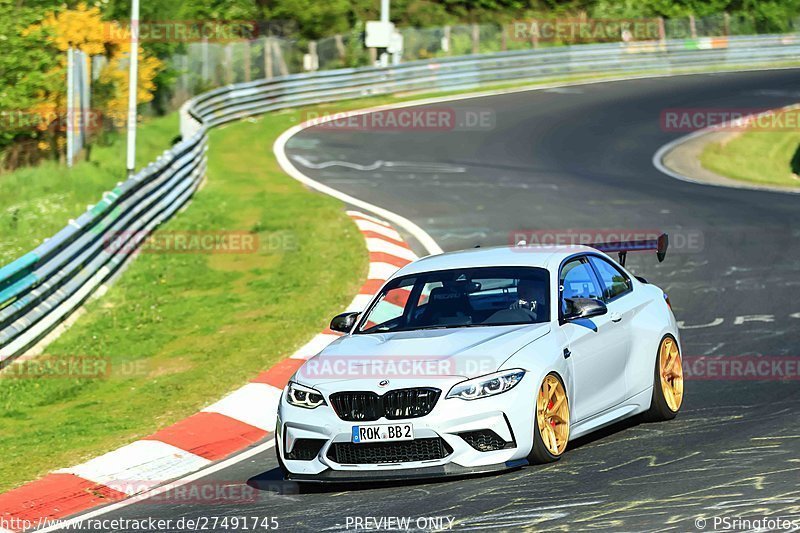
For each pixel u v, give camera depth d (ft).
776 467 86.38
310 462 93.25
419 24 643.04
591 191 294.46
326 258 221.66
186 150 281.54
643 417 112.16
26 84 327.26
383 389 90.48
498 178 316.60
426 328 101.71
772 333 152.66
